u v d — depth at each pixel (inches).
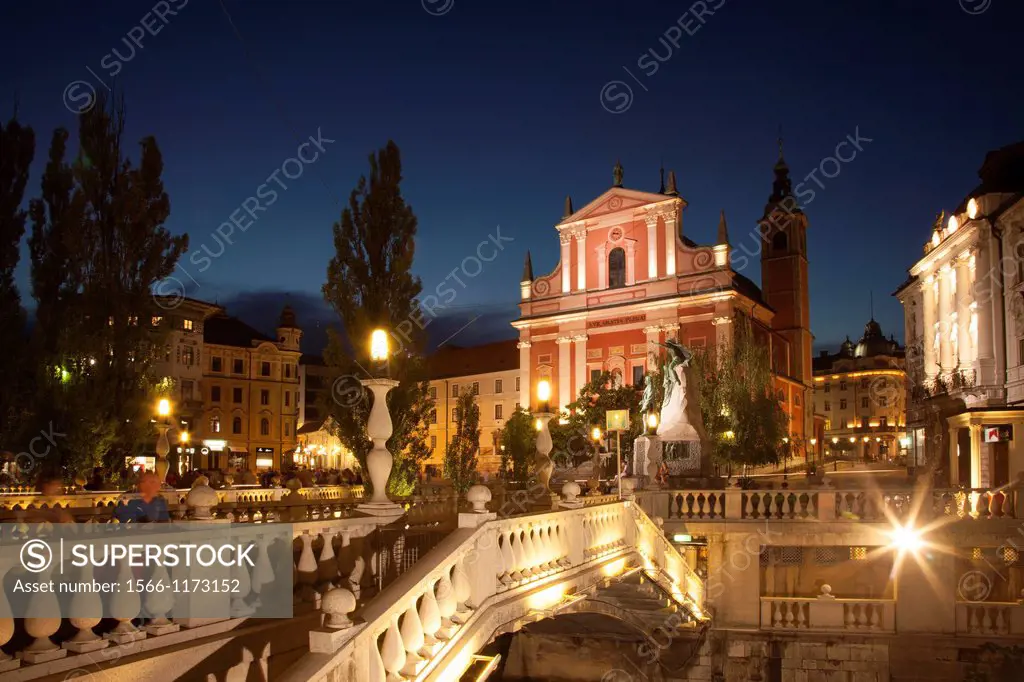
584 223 2405.3
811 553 748.0
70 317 762.2
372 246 729.0
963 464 1327.5
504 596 337.4
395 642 242.7
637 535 550.0
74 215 761.0
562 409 2354.8
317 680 196.9
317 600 318.0
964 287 1374.3
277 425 2573.8
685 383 1012.5
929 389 1520.7
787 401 2635.3
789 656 673.6
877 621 668.7
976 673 639.1
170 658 230.1
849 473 2305.6
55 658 203.2
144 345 795.4
